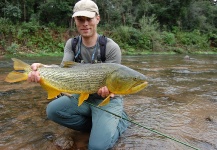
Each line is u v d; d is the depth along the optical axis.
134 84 1.08
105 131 1.24
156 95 2.44
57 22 10.25
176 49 11.19
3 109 1.89
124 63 5.48
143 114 1.82
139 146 1.29
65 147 1.27
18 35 8.11
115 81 1.09
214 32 15.39
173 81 3.25
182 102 2.18
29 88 2.65
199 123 1.65
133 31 11.16
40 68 1.15
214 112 1.89
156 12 14.09
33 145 1.30
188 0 14.22
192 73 4.02
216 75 3.82
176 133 1.46
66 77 1.13
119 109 1.37
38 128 1.53
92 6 1.36
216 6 17.67
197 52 11.64
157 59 6.89
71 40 1.48
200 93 2.55
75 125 1.42
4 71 3.86
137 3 14.04
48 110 1.37
